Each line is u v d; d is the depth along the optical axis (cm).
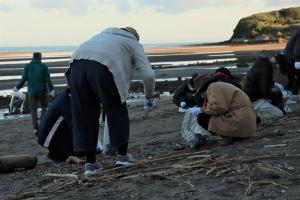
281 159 572
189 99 1070
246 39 17375
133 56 606
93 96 599
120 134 605
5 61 8244
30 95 1365
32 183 637
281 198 436
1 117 1894
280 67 939
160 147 847
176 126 1212
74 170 704
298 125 829
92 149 606
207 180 511
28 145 1170
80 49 595
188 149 755
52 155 791
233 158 592
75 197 505
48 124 771
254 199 439
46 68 1367
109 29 617
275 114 954
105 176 578
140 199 473
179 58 7544
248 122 718
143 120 1368
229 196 454
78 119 601
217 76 772
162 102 1881
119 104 602
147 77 602
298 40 1159
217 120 720
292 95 1217
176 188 495
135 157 755
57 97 778
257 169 532
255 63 950
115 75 585
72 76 595
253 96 958
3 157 759
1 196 579
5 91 3091
